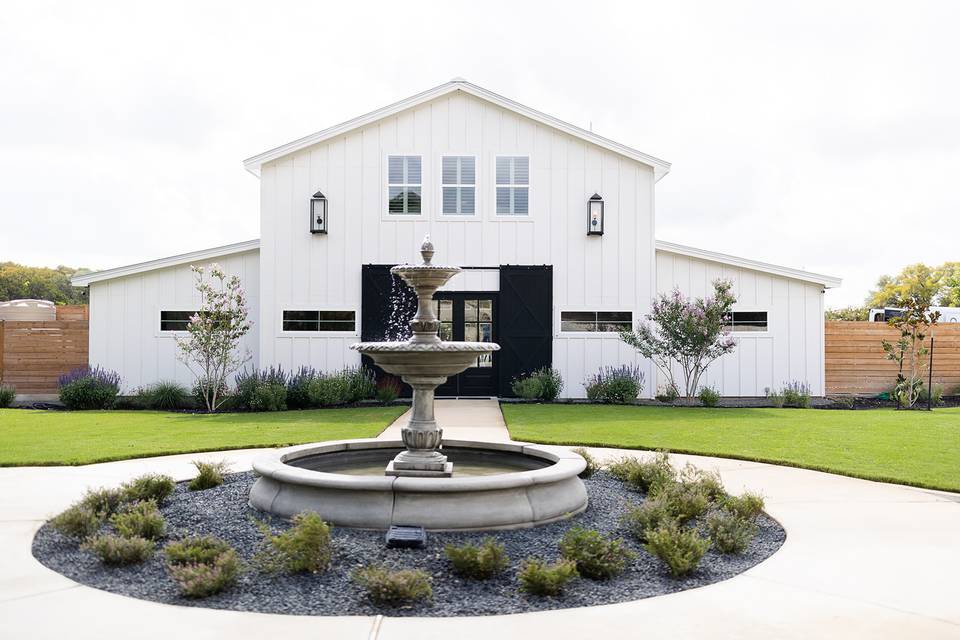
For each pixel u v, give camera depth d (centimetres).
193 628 379
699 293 1756
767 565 494
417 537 514
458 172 1697
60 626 380
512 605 421
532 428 1150
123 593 436
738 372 1744
